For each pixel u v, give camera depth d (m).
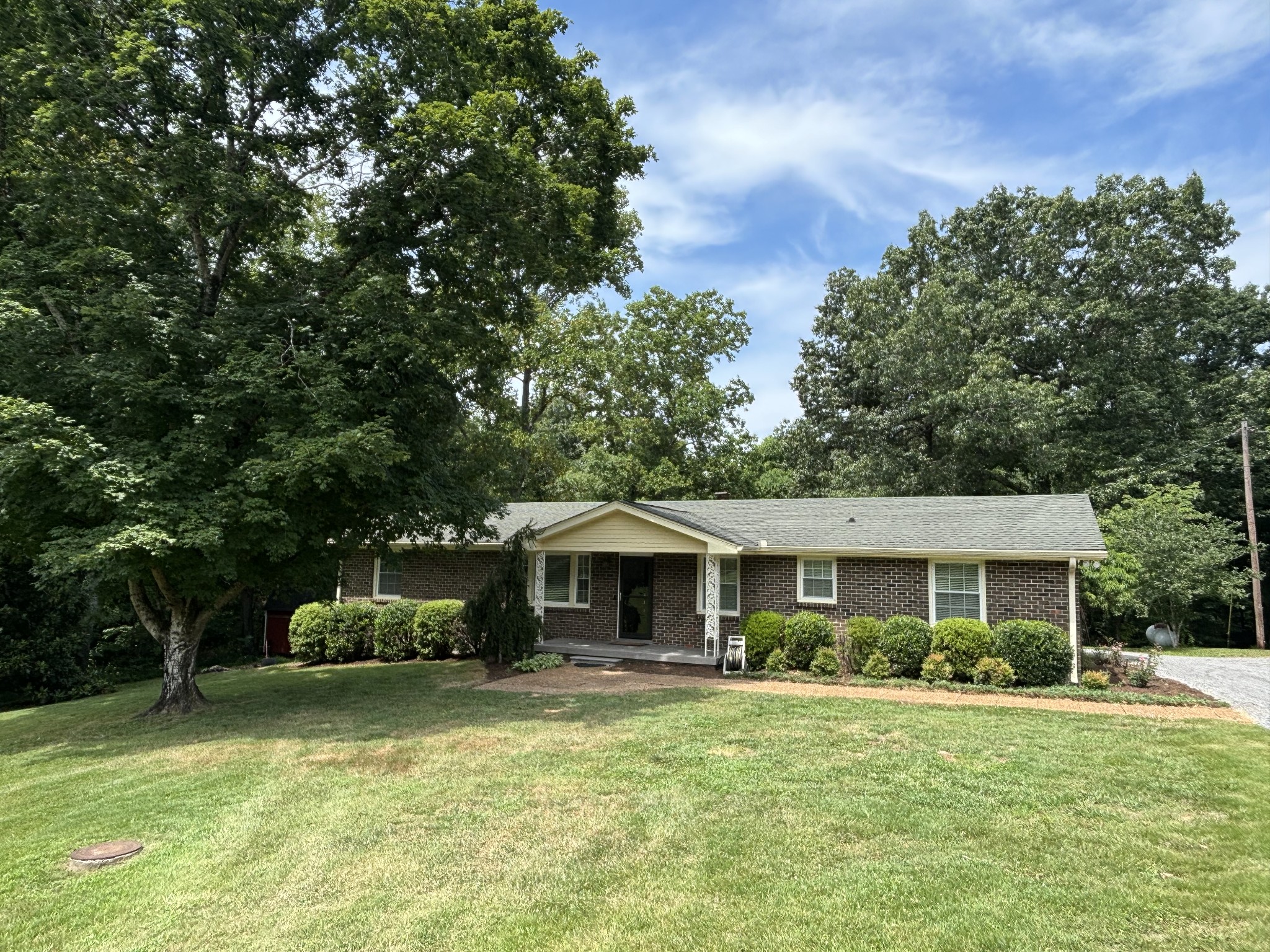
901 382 28.20
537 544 16.53
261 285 12.77
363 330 11.17
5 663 15.62
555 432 37.69
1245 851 5.27
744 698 11.48
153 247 11.42
